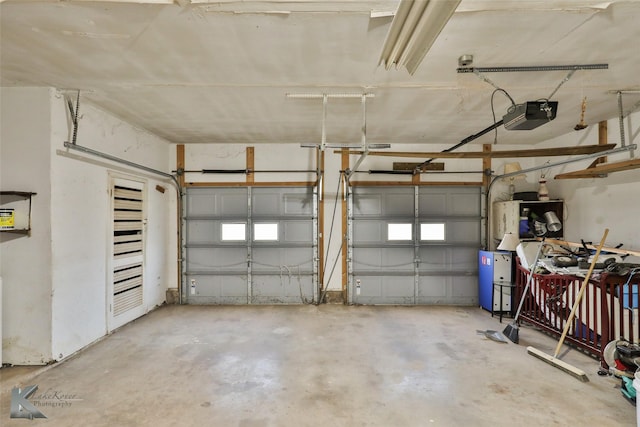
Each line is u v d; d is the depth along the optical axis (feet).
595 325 9.61
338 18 5.96
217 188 16.78
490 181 16.55
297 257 16.78
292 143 16.58
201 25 6.23
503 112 11.38
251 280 16.74
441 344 11.07
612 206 11.86
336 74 8.41
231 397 7.77
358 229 16.70
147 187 14.56
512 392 8.00
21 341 9.30
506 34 6.43
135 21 6.11
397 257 16.69
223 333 12.12
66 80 8.87
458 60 7.55
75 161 10.30
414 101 10.32
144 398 7.71
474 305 16.44
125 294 13.10
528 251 13.15
